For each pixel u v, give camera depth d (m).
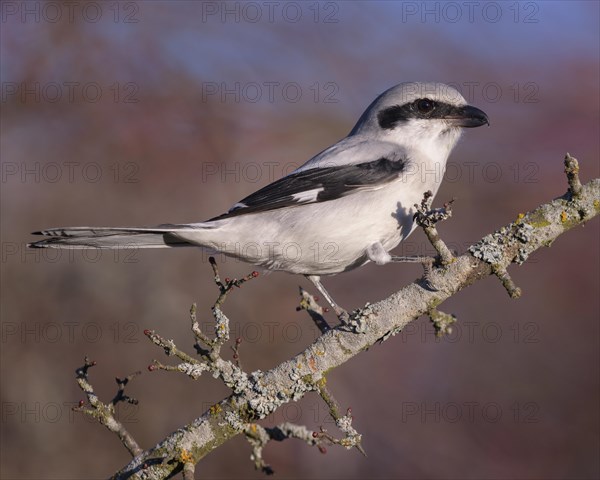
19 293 11.09
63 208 11.23
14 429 10.62
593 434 10.01
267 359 11.19
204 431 6.87
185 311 11.33
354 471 10.51
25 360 10.84
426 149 9.37
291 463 10.70
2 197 11.32
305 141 12.22
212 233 8.62
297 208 8.79
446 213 6.65
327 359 6.97
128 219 11.27
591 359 10.34
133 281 11.37
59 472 10.47
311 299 7.78
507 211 11.49
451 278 6.93
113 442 10.82
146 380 11.02
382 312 7.01
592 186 6.94
